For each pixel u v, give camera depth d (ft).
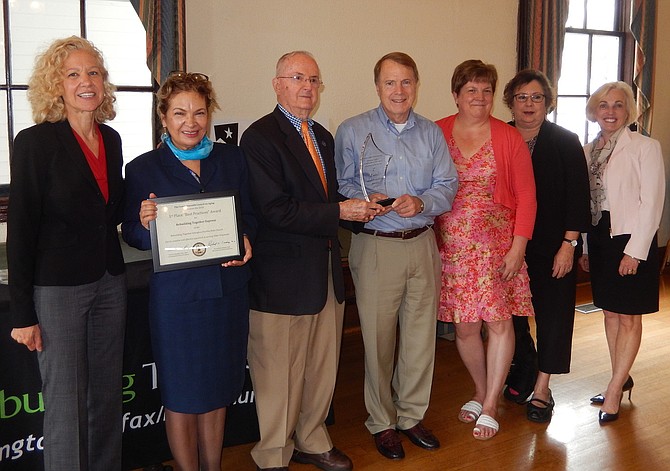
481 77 8.93
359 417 10.41
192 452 7.31
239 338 7.31
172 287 6.85
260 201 7.45
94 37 11.39
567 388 11.57
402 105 8.31
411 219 8.42
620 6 19.43
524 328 10.98
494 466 8.84
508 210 9.41
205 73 12.31
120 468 7.53
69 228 6.41
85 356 6.74
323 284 7.86
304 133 7.90
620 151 9.84
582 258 11.29
